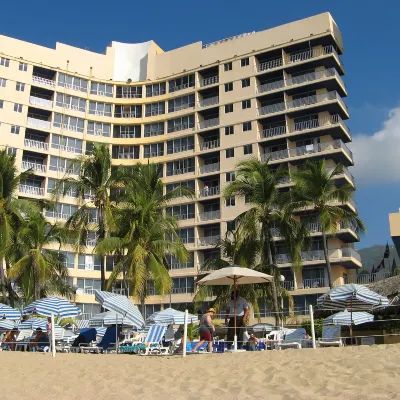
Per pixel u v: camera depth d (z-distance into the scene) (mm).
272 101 61594
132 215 36750
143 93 69188
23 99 62094
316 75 58500
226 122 62281
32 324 27344
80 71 67438
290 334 23828
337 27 61844
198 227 60812
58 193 42281
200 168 63188
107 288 34906
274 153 58312
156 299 59375
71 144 64375
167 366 12812
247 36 63781
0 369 13680
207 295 39000
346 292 21234
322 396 8828
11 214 40219
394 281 30828
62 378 12047
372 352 12625
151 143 67125
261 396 9180
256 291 38375
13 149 60062
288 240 36156
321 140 57438
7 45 62750
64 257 44594
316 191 37281
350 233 52656
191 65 67125
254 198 35844
